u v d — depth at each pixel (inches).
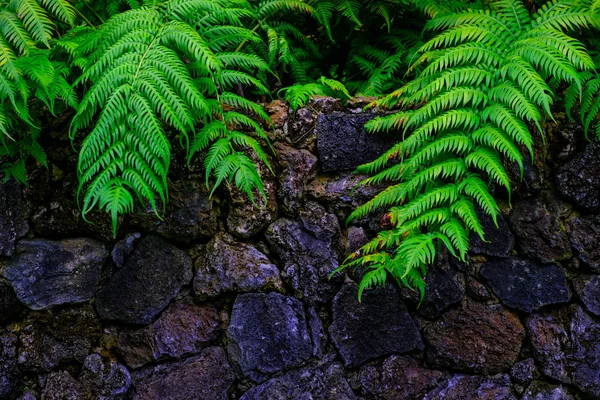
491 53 82.0
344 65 111.7
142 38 79.5
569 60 81.5
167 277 85.4
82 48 80.9
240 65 88.0
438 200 77.4
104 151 75.3
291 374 85.3
